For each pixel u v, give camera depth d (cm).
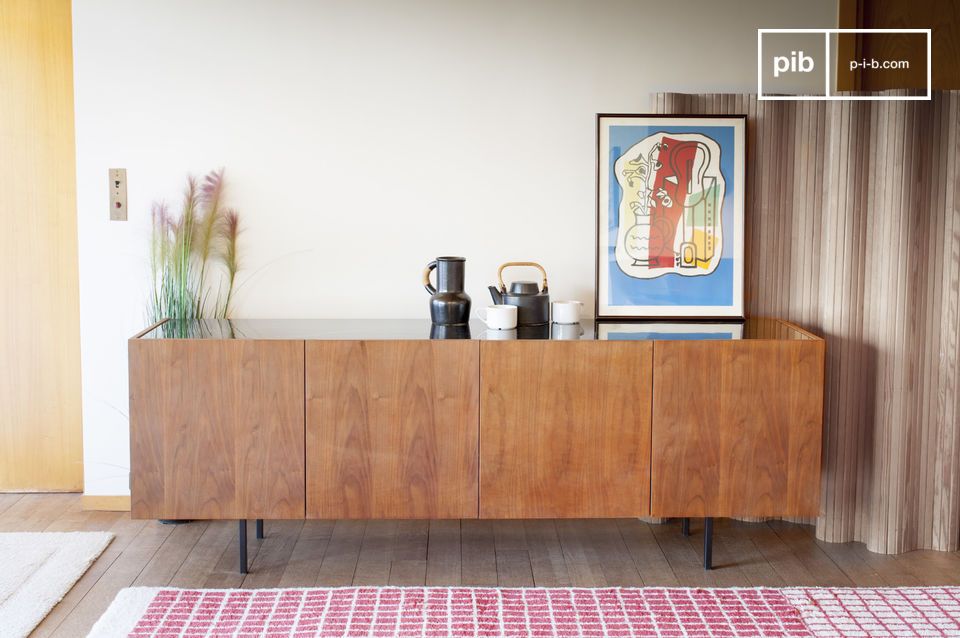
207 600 266
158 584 279
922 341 305
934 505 312
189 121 330
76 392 355
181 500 281
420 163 336
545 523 332
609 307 332
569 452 282
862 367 310
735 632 251
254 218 335
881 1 338
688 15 333
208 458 279
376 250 338
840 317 309
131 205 332
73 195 348
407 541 315
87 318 336
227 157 332
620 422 281
